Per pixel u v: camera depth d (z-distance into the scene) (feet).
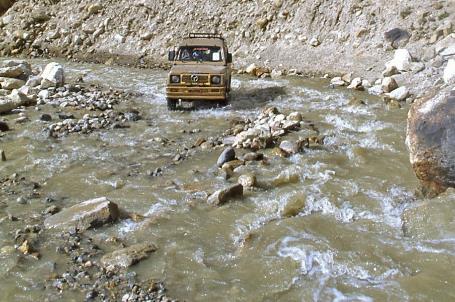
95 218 22.82
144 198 25.98
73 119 40.47
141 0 78.74
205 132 37.88
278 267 19.49
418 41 55.11
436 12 56.54
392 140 34.42
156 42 74.49
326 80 54.95
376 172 28.96
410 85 48.65
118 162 31.50
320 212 24.35
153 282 18.63
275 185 27.35
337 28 62.44
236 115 42.37
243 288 18.31
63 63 72.08
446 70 47.01
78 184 28.02
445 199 23.22
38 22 83.51
